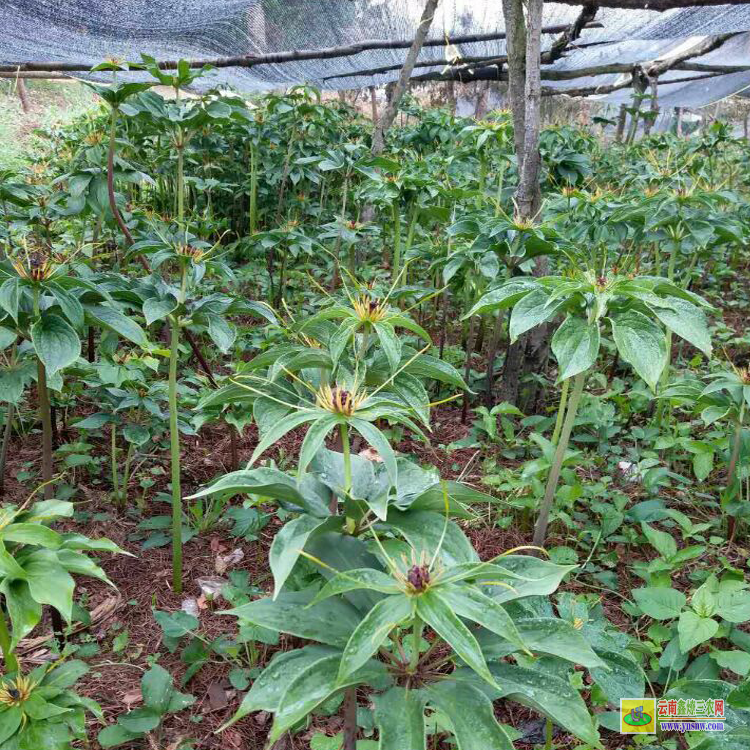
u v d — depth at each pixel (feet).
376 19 23.61
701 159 19.81
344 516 5.51
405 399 7.28
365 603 5.16
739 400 9.52
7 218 13.93
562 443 9.03
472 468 12.55
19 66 22.61
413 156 21.68
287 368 7.15
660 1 17.34
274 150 22.03
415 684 4.84
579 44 26.37
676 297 8.30
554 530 10.81
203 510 11.06
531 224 11.85
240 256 22.12
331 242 21.79
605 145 40.63
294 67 27.48
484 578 5.31
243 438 13.33
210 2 18.13
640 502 11.22
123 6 17.22
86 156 11.93
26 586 5.32
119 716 6.98
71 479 11.25
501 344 17.81
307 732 7.24
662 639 7.99
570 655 4.83
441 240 18.26
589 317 7.64
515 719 7.56
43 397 8.48
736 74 37.55
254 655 8.07
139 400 9.89
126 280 8.95
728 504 10.15
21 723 5.40
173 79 10.55
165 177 20.03
